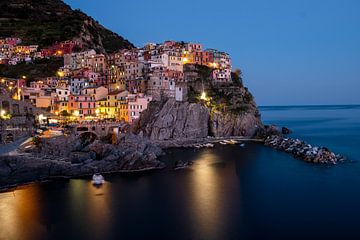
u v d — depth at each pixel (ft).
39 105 445.78
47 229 203.00
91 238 191.83
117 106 474.49
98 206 238.48
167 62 596.70
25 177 294.25
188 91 586.04
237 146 490.08
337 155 407.44
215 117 551.18
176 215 222.69
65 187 280.31
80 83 511.81
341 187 281.74
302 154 407.23
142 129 468.34
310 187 282.77
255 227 203.92
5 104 391.65
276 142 497.05
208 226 205.77
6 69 586.45
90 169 318.04
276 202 246.27
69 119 436.76
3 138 347.56
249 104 620.08
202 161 383.65
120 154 342.23
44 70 598.75
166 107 485.56
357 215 221.05
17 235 195.62
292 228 202.49
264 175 322.34
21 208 234.99
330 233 195.72
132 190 273.33
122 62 594.65
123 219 216.95
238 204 243.19
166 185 287.48
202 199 252.62
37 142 329.11
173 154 422.82
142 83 525.34
